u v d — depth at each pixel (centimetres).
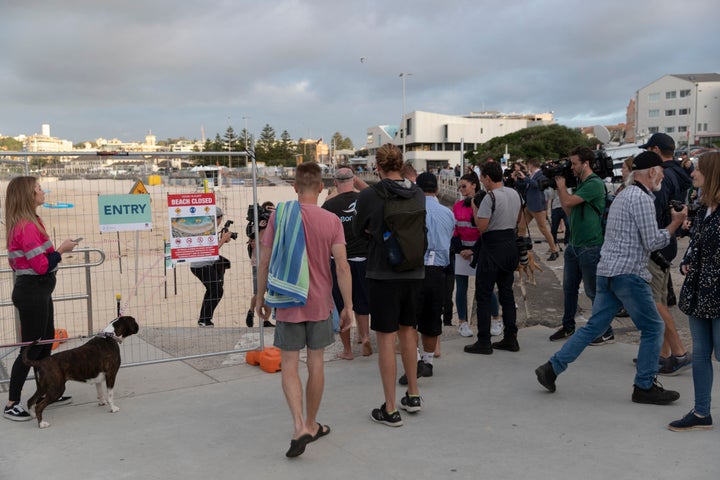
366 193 403
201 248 553
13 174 549
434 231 481
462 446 374
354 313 587
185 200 545
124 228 524
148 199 531
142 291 1180
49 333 457
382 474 339
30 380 523
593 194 548
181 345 621
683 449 360
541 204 1064
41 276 431
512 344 583
